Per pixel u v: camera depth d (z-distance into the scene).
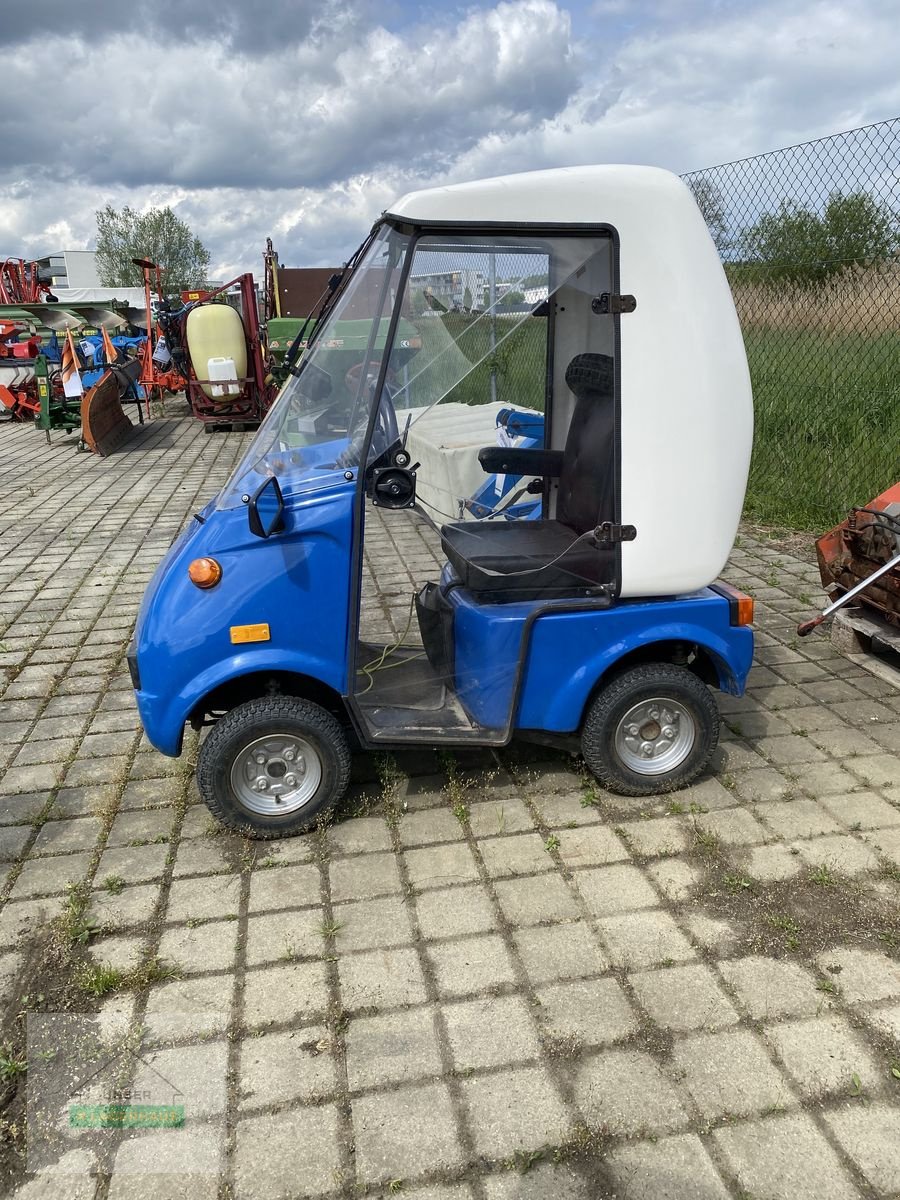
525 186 2.76
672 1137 2.07
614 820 3.29
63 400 12.77
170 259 44.72
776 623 5.14
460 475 3.25
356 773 3.62
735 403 3.03
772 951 2.63
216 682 2.95
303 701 3.12
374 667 3.16
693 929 2.73
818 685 4.34
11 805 3.56
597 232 2.82
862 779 3.52
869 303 6.79
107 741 4.05
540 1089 2.21
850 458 7.19
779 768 3.62
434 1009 2.46
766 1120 2.11
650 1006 2.45
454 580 3.28
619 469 2.99
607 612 3.14
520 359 3.26
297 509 2.91
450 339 2.94
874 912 2.78
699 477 3.03
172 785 3.66
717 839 3.16
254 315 12.84
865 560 4.45
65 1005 2.54
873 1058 2.27
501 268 2.90
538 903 2.87
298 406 3.02
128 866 3.14
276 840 3.24
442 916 2.83
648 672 3.24
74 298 24.55
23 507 8.62
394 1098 2.20
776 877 2.96
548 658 3.14
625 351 2.91
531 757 3.71
